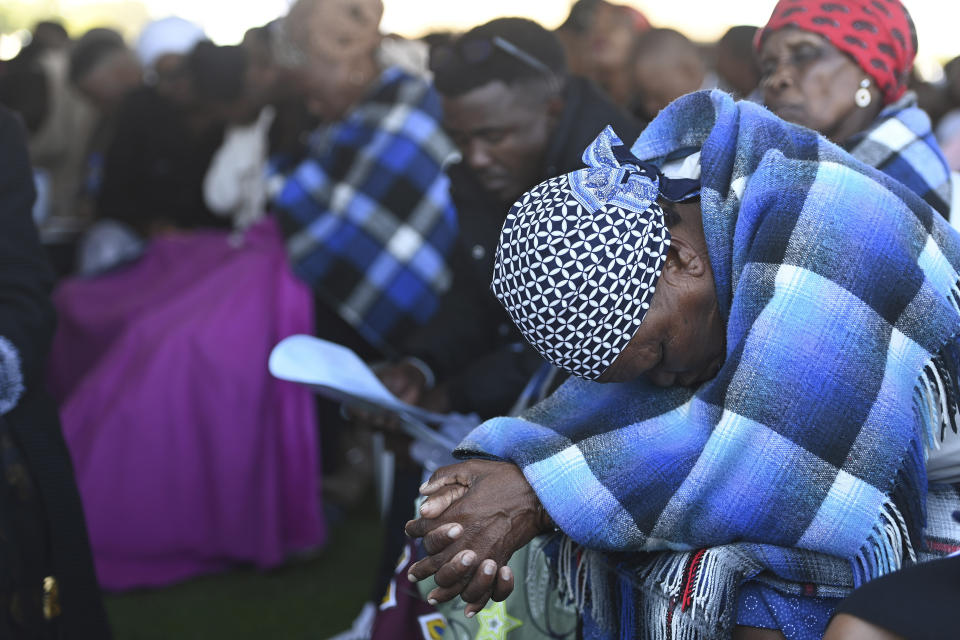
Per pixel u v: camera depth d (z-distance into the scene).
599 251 1.33
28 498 2.06
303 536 3.62
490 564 1.42
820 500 1.36
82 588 2.12
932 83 5.19
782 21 1.87
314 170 3.52
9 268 1.99
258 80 4.21
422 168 3.44
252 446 3.55
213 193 4.31
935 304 1.39
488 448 1.52
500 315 2.39
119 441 3.50
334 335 3.64
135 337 3.62
